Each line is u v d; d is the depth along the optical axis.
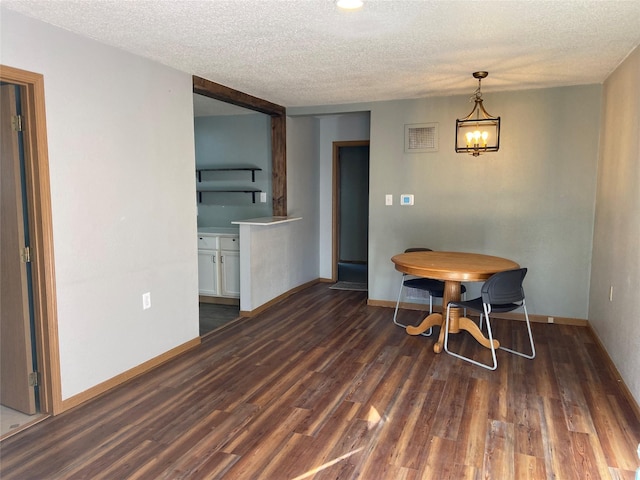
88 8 2.43
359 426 2.66
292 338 4.23
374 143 5.21
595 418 2.75
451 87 4.45
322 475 2.21
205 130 6.22
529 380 3.30
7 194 2.70
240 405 2.93
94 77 2.97
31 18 2.55
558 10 2.50
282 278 5.71
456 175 4.92
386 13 2.54
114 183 3.16
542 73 3.94
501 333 4.39
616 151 3.66
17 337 2.78
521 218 4.74
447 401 2.97
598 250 4.23
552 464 2.29
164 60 3.48
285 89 4.57
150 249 3.51
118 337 3.23
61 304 2.80
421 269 3.76
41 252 2.68
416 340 4.18
